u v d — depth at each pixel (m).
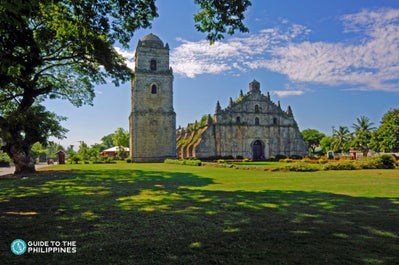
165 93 55.09
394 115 62.16
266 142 61.88
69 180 18.28
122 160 64.50
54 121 25.17
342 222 7.35
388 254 5.13
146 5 12.05
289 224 7.15
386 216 8.00
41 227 6.93
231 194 12.14
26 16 8.99
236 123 60.38
